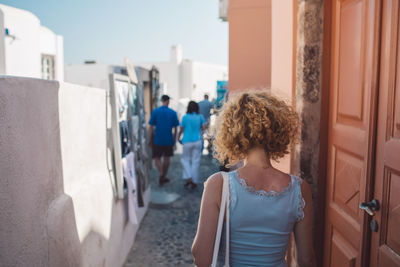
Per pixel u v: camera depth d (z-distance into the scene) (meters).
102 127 2.96
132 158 3.92
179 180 7.07
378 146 1.57
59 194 1.92
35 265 1.53
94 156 2.71
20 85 1.45
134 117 4.32
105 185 2.84
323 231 2.38
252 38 5.21
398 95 1.40
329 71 2.26
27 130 1.51
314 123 2.31
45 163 1.71
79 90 2.34
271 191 1.19
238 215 1.17
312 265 1.22
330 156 2.25
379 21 1.57
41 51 10.59
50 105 1.81
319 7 2.23
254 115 1.22
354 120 1.86
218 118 1.33
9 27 6.86
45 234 1.66
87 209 2.32
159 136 6.52
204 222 1.18
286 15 2.63
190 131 6.25
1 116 1.29
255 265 1.17
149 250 3.80
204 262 1.17
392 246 1.45
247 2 5.17
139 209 4.48
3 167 1.30
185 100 13.96
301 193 1.23
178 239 4.10
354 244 1.85
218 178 1.23
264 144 1.24
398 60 1.41
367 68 1.67
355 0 1.85
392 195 1.45
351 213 1.91
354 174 1.86
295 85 2.42
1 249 1.27
